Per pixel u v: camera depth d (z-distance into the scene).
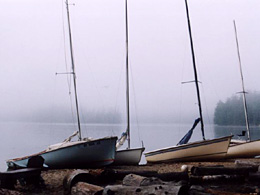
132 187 7.15
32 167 10.22
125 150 17.59
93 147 15.53
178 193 6.64
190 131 19.48
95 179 9.94
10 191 7.68
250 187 8.59
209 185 9.44
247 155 19.84
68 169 15.07
